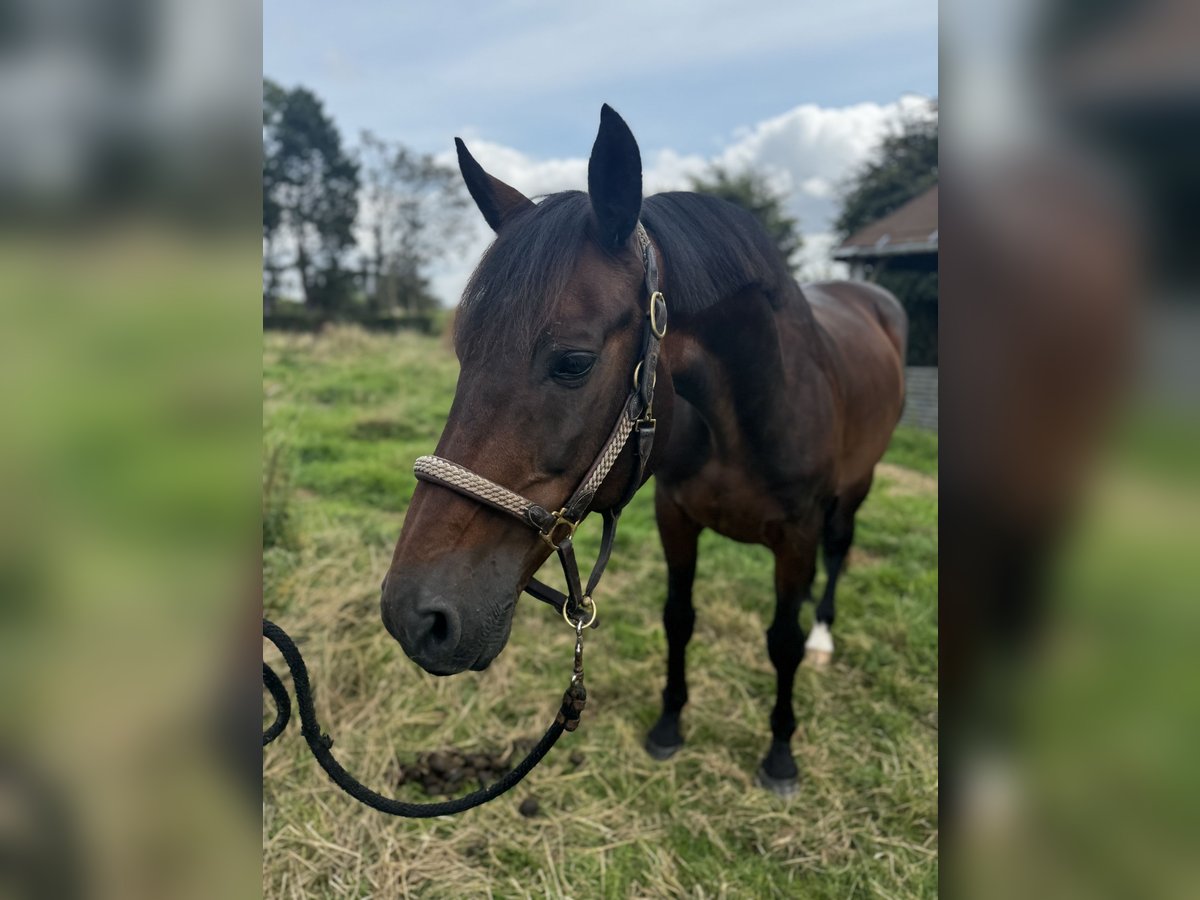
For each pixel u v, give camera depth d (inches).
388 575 43.8
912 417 301.0
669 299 52.4
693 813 76.7
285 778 79.0
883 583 130.1
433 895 67.1
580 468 46.2
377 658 97.7
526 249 45.5
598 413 45.9
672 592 84.0
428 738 87.1
